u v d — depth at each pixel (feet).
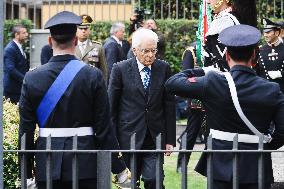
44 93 36.78
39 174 36.60
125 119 49.11
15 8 113.19
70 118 36.70
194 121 65.46
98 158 33.88
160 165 33.91
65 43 37.22
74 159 34.40
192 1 103.04
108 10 107.04
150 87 49.19
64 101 36.68
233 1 44.45
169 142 49.47
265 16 100.48
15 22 106.32
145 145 48.85
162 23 101.50
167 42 101.24
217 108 35.68
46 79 36.88
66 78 36.76
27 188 38.06
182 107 94.63
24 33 83.20
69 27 37.11
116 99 49.34
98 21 103.60
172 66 101.60
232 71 35.88
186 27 101.40
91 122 37.09
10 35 106.32
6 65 81.97
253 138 35.68
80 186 36.63
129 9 107.34
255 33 35.96
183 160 33.99
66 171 36.35
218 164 35.60
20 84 82.48
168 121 49.57
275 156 60.54
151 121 49.01
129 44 82.28
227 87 35.50
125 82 49.19
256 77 35.86
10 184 47.88
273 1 100.48
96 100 36.94
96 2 107.34
